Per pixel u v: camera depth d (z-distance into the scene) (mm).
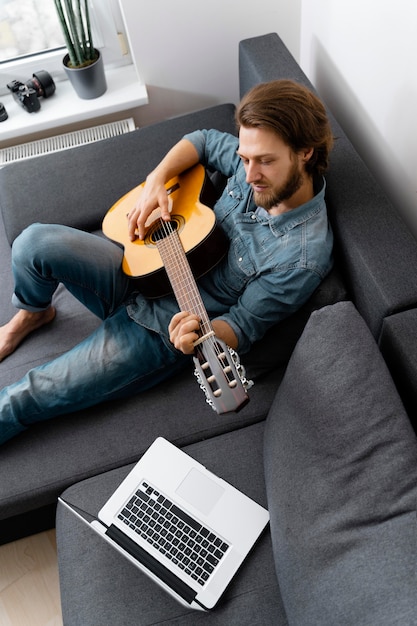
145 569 1089
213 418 1383
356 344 1073
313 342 1109
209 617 1111
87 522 1170
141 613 1142
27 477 1358
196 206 1449
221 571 1138
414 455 964
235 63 2066
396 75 1278
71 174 1751
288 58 1633
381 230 1237
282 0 1881
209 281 1437
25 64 2037
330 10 1594
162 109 2188
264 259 1318
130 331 1419
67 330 1586
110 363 1387
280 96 1167
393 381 1079
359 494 977
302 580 971
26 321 1542
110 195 1724
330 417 1047
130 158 1757
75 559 1229
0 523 1466
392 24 1236
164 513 1222
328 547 961
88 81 1961
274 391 1392
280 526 1050
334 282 1284
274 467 1124
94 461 1362
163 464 1286
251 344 1323
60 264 1394
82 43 1904
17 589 1566
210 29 1938
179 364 1442
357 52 1467
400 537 899
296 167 1206
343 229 1267
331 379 1063
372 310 1200
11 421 1376
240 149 1211
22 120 2016
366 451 996
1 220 1854
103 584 1187
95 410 1440
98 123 2176
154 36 1918
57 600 1544
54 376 1391
